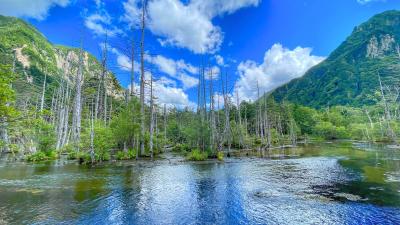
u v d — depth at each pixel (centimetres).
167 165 2969
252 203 1392
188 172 2450
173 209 1295
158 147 4609
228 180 2036
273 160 3444
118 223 1102
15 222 1089
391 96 9544
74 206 1321
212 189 1725
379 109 9956
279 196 1524
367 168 2505
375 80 16450
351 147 5525
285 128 9781
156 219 1156
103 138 3209
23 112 1229
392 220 1119
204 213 1238
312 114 10988
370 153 4066
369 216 1170
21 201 1398
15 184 1844
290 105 11319
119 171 2497
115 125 3897
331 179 2005
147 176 2217
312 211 1248
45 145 3706
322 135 9569
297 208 1298
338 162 3030
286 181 1966
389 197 1460
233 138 5934
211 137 4047
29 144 3459
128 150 3659
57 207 1301
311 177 2114
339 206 1315
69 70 6419
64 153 4300
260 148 5759
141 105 3853
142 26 4041
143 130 3781
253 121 9225
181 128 6312
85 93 5528
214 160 3478
